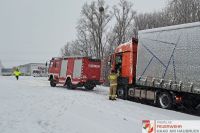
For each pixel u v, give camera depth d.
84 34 60.88
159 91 18.02
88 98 20.00
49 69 32.44
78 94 22.61
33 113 12.54
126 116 13.34
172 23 44.66
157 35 18.06
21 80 43.78
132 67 20.66
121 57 21.94
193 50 15.68
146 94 19.08
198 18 40.16
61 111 13.61
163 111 16.17
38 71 66.62
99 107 15.73
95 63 28.30
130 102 19.59
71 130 9.82
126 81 21.16
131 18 58.34
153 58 18.25
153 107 17.78
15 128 9.57
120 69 21.97
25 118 11.30
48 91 24.34
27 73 81.19
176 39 16.73
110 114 13.61
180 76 16.30
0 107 13.63
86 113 13.50
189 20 41.28
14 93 20.75
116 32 58.81
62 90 26.61
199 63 15.28
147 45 18.75
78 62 28.36
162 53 17.59
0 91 21.75
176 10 44.03
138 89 19.91
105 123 11.38
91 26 59.97
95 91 27.61
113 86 20.20
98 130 10.09
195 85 15.41
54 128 9.91
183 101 16.81
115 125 11.08
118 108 15.88
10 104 14.84
